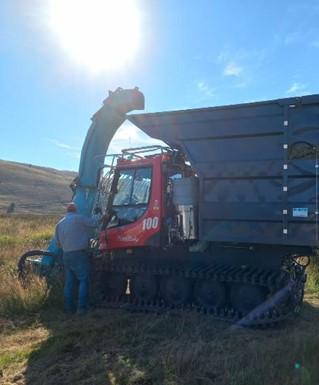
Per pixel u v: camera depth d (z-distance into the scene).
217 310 7.81
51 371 5.67
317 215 6.88
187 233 7.98
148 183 8.53
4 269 11.08
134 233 8.59
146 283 8.62
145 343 6.52
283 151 7.15
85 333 7.04
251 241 7.38
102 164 10.67
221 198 7.62
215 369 5.46
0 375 5.64
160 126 8.20
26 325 7.77
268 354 5.59
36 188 100.31
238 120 7.50
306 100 6.95
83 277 8.62
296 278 8.26
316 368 5.12
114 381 5.31
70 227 8.61
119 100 10.56
